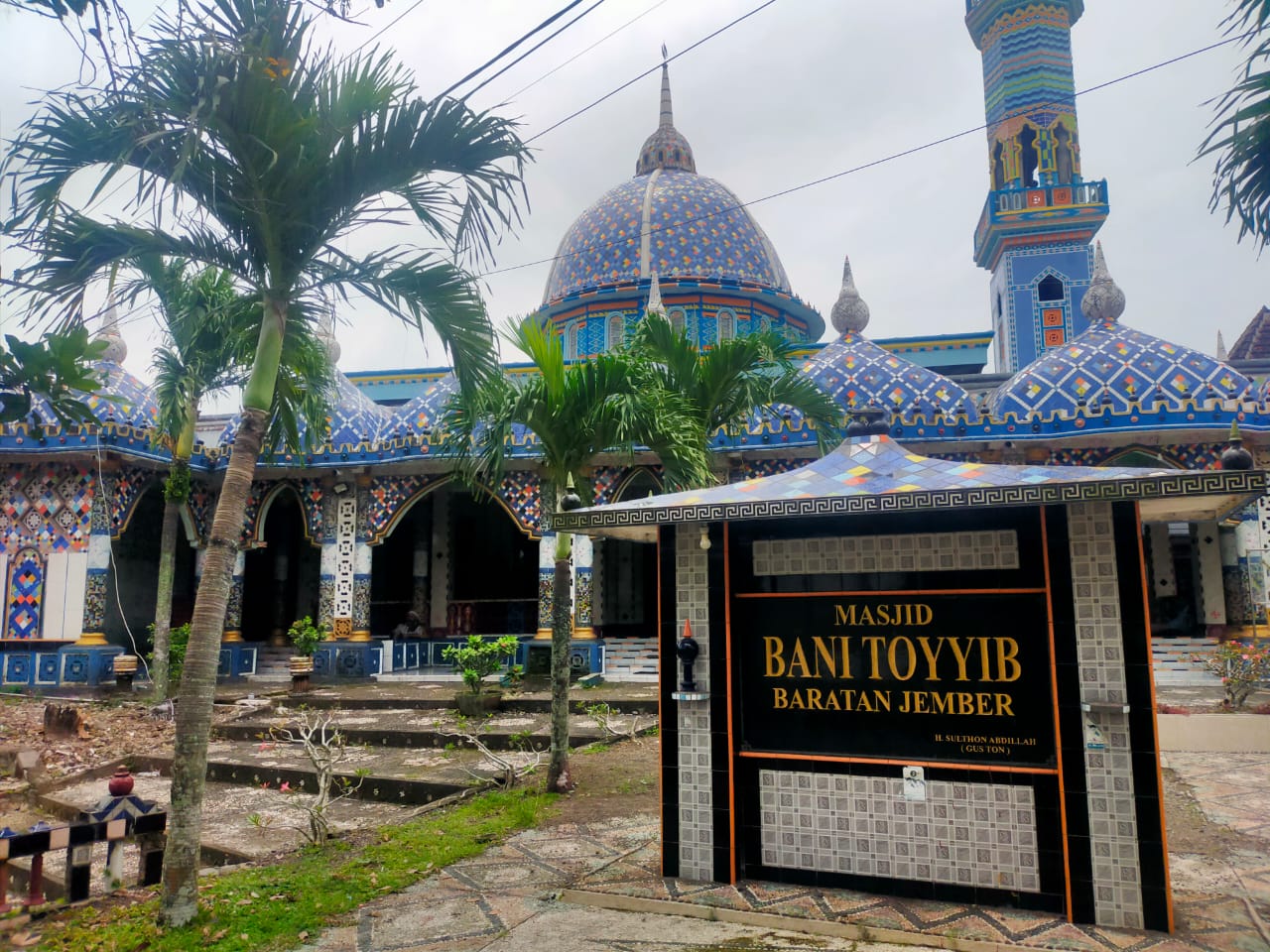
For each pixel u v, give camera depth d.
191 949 4.53
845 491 4.96
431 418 16.52
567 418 7.73
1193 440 14.39
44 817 8.38
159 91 4.93
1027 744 4.68
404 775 8.89
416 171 5.65
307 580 20.47
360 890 5.38
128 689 13.97
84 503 15.02
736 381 10.02
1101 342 15.30
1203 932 4.31
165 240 5.60
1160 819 4.35
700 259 22.14
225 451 16.77
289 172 5.18
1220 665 10.66
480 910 5.00
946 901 4.72
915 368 15.86
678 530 5.42
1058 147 25.02
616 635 19.94
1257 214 4.96
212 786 9.44
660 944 4.41
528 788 7.84
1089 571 4.57
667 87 26.00
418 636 18.44
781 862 5.08
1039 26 25.42
